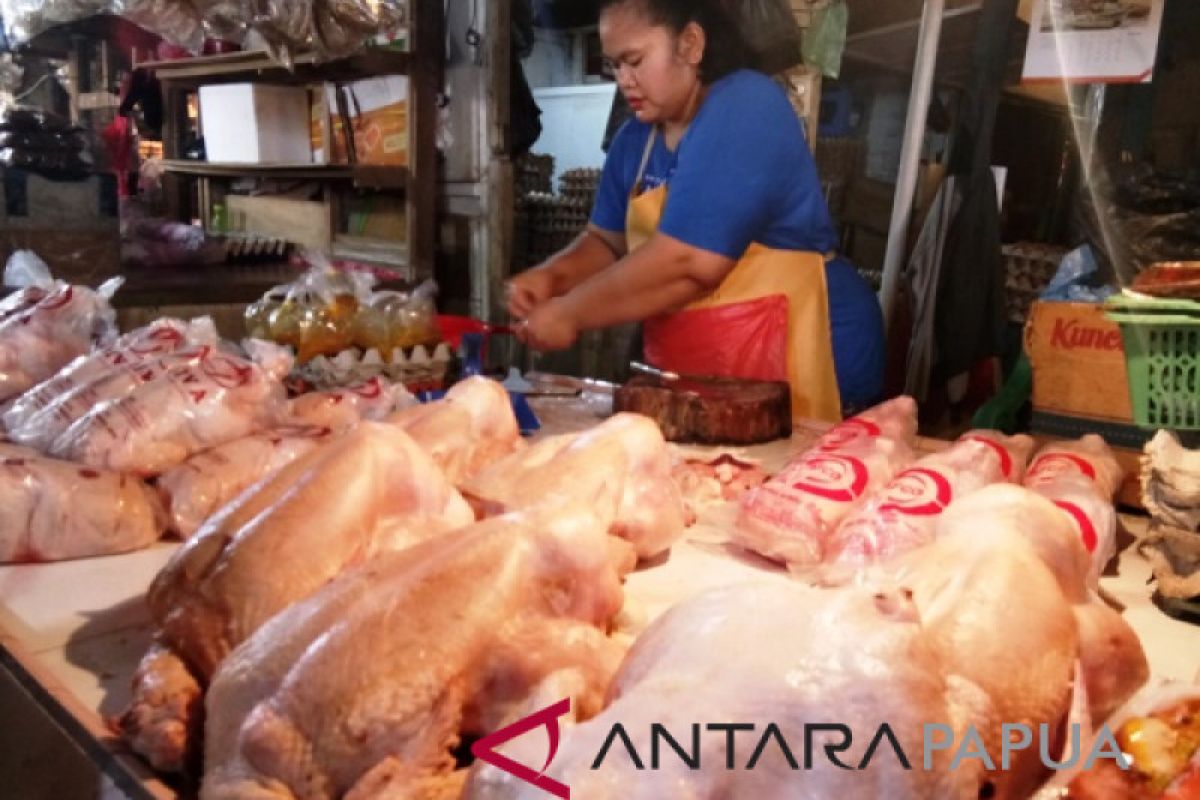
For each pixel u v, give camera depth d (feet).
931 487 4.16
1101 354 5.16
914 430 5.49
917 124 8.66
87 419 4.89
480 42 11.50
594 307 7.24
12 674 3.51
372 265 12.76
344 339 6.80
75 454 4.77
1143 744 2.72
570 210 12.53
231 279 12.05
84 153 10.65
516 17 11.72
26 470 4.38
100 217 10.71
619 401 6.62
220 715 2.61
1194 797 2.56
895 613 2.44
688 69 7.59
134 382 5.27
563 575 3.02
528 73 13.75
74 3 10.06
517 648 2.73
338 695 2.49
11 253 10.22
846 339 7.96
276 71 13.14
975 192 8.54
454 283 12.57
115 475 4.63
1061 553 3.18
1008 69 8.55
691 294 7.30
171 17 9.69
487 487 3.97
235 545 3.13
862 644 2.32
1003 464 4.61
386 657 2.56
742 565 4.36
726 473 5.27
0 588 4.10
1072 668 2.76
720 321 7.79
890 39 9.70
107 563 4.40
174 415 4.95
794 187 7.46
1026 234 9.57
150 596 3.18
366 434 3.53
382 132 12.29
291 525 3.17
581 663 2.73
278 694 2.53
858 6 9.75
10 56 15.21
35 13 10.31
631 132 8.65
